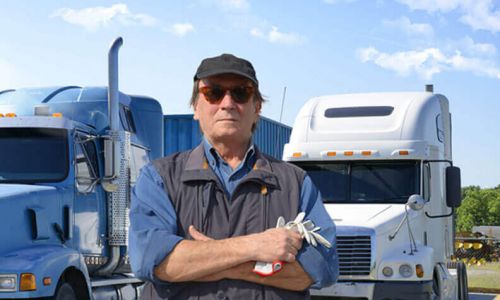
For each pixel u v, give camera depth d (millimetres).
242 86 3014
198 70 3070
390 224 9273
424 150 9859
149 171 3014
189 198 2936
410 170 9852
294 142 10289
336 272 2967
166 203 2928
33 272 7027
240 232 2914
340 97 10711
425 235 9961
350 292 9023
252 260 2805
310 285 2881
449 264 12477
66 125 8242
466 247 16750
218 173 3008
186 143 15328
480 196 52812
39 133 8211
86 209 8438
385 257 9148
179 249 2789
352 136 10055
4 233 7234
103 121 9266
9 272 6988
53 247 7660
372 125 10094
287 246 2801
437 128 10578
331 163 10133
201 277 2807
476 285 17109
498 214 52094
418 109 10156
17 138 8203
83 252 8359
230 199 2951
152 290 2904
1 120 8203
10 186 7727
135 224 2902
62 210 8008
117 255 8914
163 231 2854
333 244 2979
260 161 3027
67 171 8141
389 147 9883
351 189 9914
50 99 9391
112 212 8859
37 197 7652
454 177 9852
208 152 3031
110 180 8352
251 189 2969
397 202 9734
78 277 7973
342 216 9398
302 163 10250
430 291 9250
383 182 9859
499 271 19703
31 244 7523
